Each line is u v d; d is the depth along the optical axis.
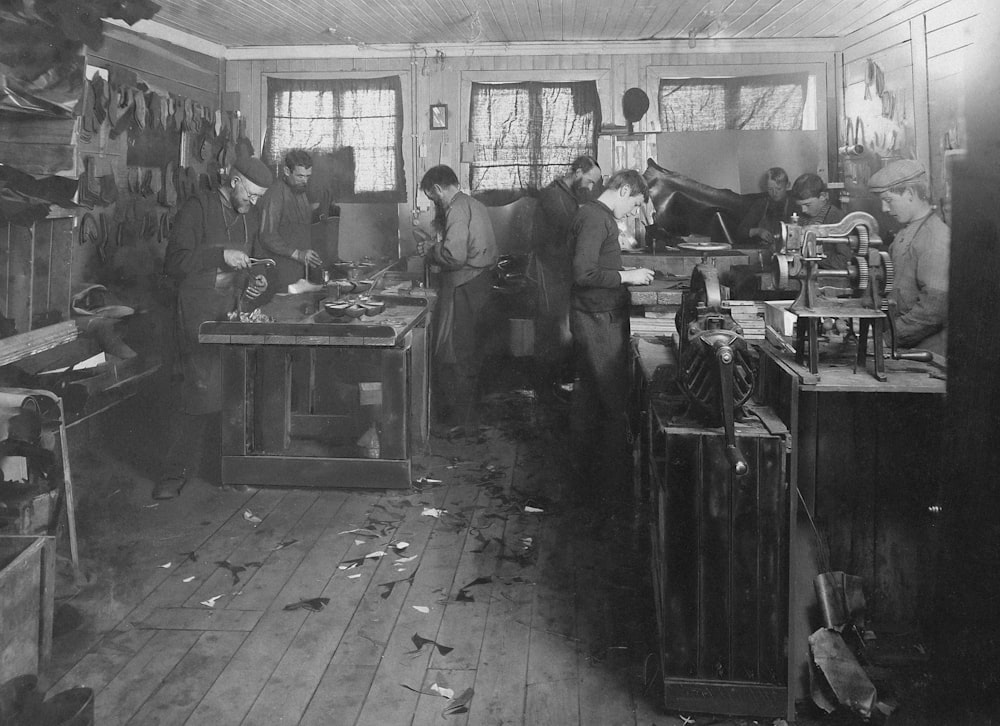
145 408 5.73
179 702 2.73
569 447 5.63
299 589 3.56
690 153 7.98
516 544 4.04
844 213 7.18
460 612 3.35
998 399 1.75
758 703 2.61
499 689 2.81
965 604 1.83
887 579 3.03
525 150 8.10
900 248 4.47
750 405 2.92
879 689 2.69
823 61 7.77
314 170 8.16
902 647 2.93
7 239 3.36
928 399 2.95
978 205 1.74
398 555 3.92
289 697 2.76
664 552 2.60
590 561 3.83
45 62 3.16
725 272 6.61
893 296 4.45
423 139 8.14
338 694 2.78
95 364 4.66
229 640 3.13
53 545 2.64
